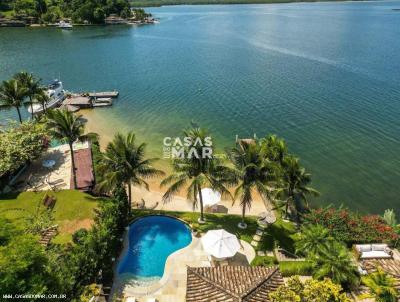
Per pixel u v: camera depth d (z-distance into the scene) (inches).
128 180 1454.2
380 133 2470.5
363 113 2792.8
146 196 1768.0
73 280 999.0
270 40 5880.9
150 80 3855.8
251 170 1375.5
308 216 1540.4
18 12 7780.5
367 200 1829.5
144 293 1120.8
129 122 2741.1
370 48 5068.9
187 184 1870.1
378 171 2058.3
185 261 1259.2
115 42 6072.8
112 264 1215.6
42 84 3631.9
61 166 1898.4
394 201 1824.6
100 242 1143.6
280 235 1434.5
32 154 1807.3
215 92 3398.1
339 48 5098.4
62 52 5216.5
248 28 7357.3
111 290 1130.7
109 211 1325.0
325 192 1879.9
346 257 1151.0
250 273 1031.0
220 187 1397.6
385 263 1158.3
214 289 949.8
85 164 1910.7
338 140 2396.7
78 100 3061.0
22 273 802.8
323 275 1120.2
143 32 7185.0
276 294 893.2
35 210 1444.4
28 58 4781.0
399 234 1473.9
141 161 1499.8
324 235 1245.7
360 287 1109.7
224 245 1227.2
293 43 5561.0
